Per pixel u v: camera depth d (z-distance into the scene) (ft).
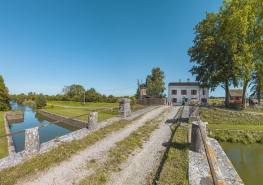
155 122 31.07
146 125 28.17
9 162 13.20
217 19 73.82
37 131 15.28
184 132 22.86
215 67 74.90
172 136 21.44
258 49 64.69
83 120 56.13
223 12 69.62
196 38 80.38
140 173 12.42
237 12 59.52
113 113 66.03
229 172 13.94
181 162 13.61
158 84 135.85
